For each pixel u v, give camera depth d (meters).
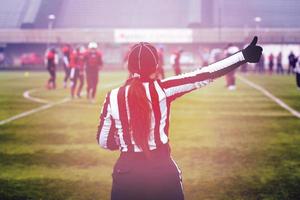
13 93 26.19
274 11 104.56
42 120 15.72
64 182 8.32
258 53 3.82
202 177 8.57
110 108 3.78
